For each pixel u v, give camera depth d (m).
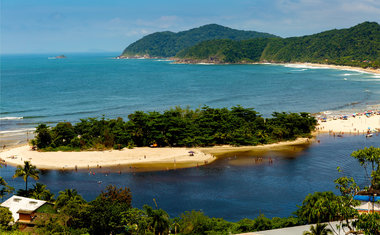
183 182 90.69
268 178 92.81
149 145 126.25
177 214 72.06
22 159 109.94
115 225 56.66
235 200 79.19
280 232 53.47
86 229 56.81
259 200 79.12
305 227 54.94
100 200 61.69
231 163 105.94
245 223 59.78
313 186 86.75
